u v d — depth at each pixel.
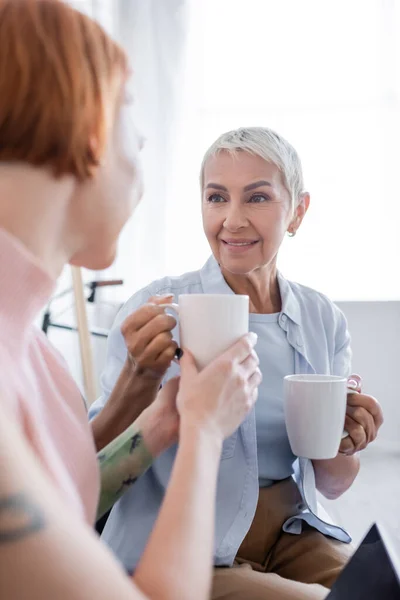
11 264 0.55
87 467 0.72
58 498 0.44
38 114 0.54
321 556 1.11
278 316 1.25
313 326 1.30
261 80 3.04
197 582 0.58
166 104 2.91
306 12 2.98
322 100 3.02
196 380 0.75
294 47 3.00
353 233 3.06
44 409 0.68
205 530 0.62
